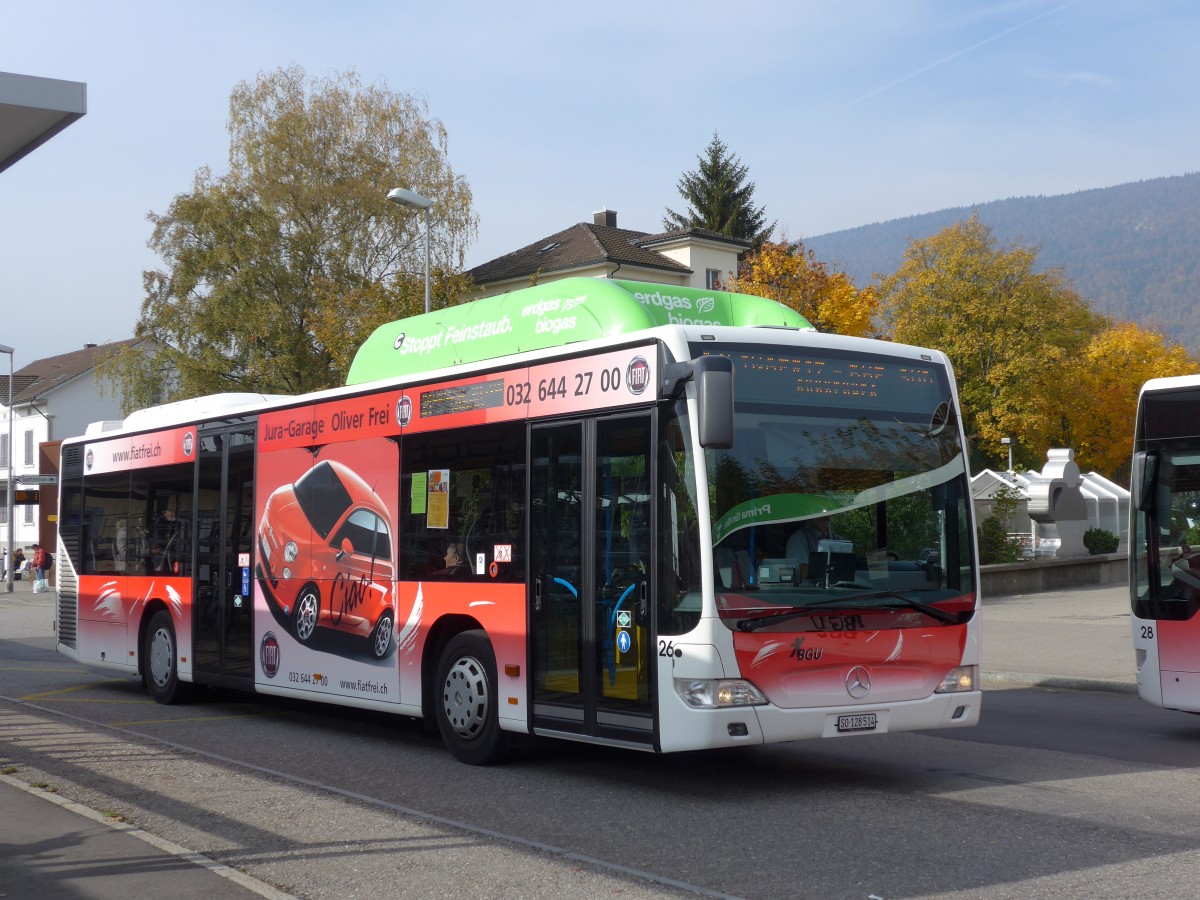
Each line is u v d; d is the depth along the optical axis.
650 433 8.54
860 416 8.94
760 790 8.93
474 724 10.06
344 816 8.18
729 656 8.10
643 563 8.52
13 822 7.81
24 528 72.75
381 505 11.34
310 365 47.06
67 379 72.38
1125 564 36.03
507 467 9.85
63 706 15.00
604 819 8.02
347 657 11.64
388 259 48.88
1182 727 12.11
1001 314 67.19
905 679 8.73
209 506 14.24
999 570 30.41
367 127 49.25
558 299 10.23
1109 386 76.31
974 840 7.24
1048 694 15.12
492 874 6.64
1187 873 6.43
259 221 47.44
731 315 10.31
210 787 9.30
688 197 72.44
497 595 9.83
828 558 8.58
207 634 14.12
